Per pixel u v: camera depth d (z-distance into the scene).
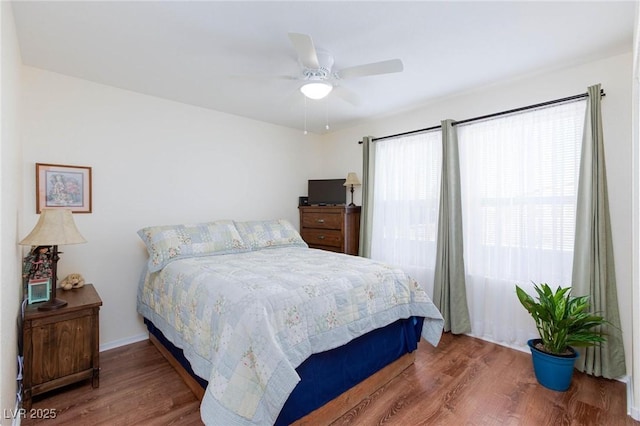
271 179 4.09
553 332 2.10
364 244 3.86
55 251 2.06
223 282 1.88
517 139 2.70
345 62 2.35
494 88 2.85
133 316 2.92
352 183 3.95
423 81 2.73
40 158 2.45
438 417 1.81
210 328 1.69
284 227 3.59
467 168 3.02
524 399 1.97
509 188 2.74
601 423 1.75
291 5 1.69
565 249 2.44
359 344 2.01
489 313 2.88
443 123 3.09
